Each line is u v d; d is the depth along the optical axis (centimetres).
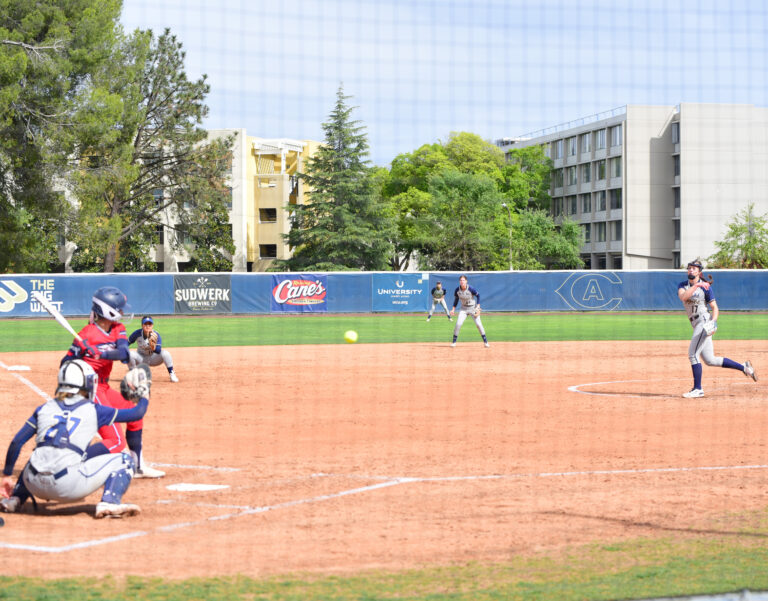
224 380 2047
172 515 854
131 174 5856
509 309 5653
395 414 1516
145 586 634
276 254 10200
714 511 866
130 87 5838
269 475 1031
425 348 3045
